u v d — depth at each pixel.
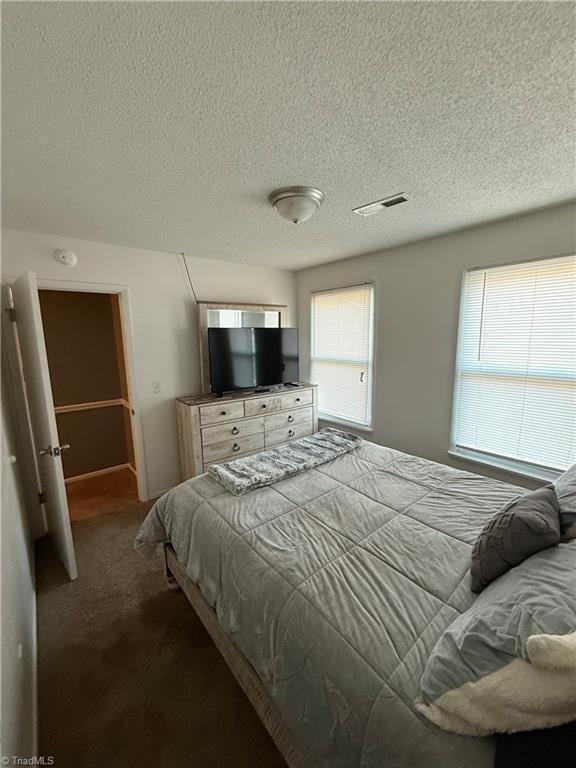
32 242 2.45
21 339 2.31
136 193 1.82
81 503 3.18
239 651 1.34
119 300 3.06
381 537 1.45
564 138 1.36
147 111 1.16
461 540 1.42
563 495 1.29
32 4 0.76
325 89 1.07
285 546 1.39
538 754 0.64
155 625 1.80
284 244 2.90
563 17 0.82
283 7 0.79
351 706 0.88
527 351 2.40
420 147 1.42
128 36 0.85
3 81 0.98
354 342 3.62
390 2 0.78
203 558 1.56
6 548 1.26
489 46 0.91
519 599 0.86
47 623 1.81
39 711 1.38
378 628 1.01
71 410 3.67
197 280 3.37
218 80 1.01
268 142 1.37
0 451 1.37
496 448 2.64
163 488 3.31
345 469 2.17
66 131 1.26
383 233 2.63
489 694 0.71
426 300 2.91
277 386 3.88
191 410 2.99
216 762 1.21
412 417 3.15
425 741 0.76
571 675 0.63
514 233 2.33
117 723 1.34
